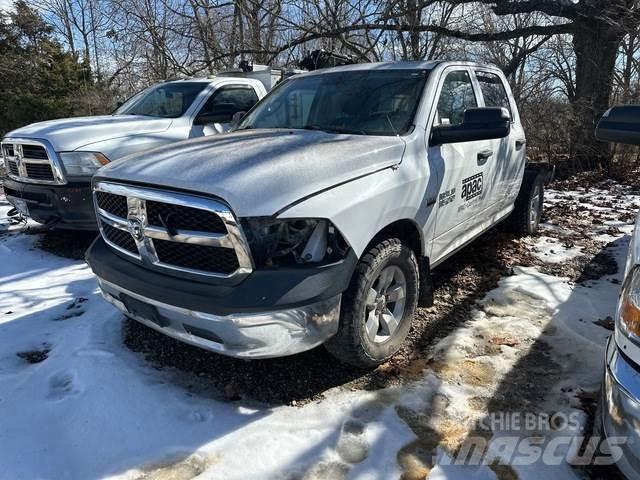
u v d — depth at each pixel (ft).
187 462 7.55
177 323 8.33
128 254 9.11
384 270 9.52
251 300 7.43
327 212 8.02
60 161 16.30
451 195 11.68
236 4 41.60
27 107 78.64
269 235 7.61
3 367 10.29
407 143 10.31
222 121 19.81
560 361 10.19
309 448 7.81
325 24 40.01
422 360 10.34
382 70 12.69
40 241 19.39
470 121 10.59
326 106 12.23
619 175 34.50
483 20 40.91
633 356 6.05
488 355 10.47
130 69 59.26
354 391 9.28
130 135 17.93
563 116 36.78
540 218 20.56
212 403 8.92
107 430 8.21
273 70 25.43
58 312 12.84
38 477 7.29
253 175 7.88
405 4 37.65
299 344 8.01
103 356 10.32
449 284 14.24
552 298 13.24
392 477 7.25
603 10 34.14
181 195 7.83
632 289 6.37
